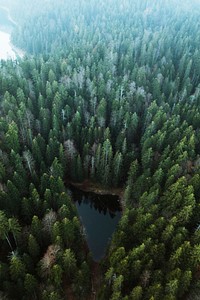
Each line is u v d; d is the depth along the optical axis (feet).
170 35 461.37
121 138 219.82
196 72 350.64
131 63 357.41
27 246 148.25
